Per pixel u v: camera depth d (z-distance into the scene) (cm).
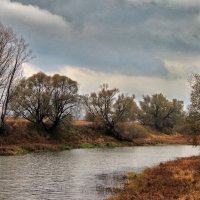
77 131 8912
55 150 7069
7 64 6512
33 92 7806
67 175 3709
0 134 6819
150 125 12381
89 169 4206
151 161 5128
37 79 7831
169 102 12462
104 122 9588
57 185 3120
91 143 8606
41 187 3019
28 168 4184
